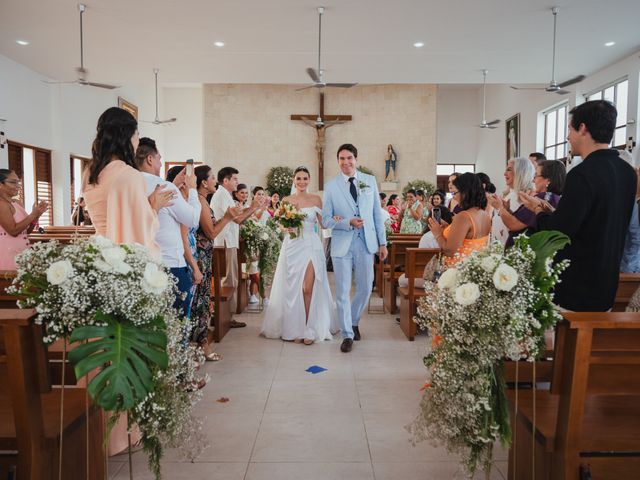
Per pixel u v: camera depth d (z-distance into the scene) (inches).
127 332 62.8
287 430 109.7
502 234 152.4
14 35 297.3
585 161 83.6
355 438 106.0
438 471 92.7
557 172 142.0
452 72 381.7
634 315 66.0
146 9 257.3
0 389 63.7
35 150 393.1
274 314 189.0
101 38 303.3
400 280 205.5
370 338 188.7
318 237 187.6
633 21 275.4
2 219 163.9
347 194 172.7
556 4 251.6
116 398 60.3
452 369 69.7
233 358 163.2
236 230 216.1
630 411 79.9
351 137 600.1
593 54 337.4
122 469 93.0
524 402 81.6
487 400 67.5
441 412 72.2
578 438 65.6
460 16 267.3
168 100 670.5
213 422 113.6
